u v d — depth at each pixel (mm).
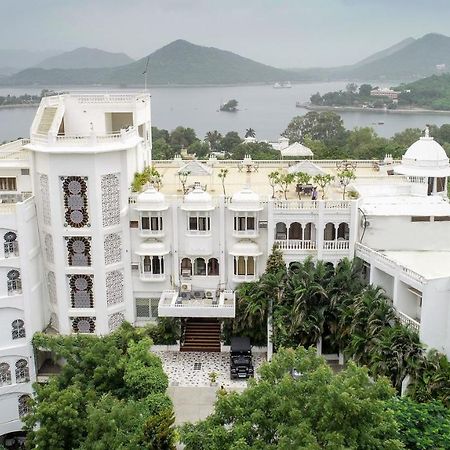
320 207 46344
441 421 28375
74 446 31844
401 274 40219
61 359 46875
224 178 55969
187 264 49281
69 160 44344
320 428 22219
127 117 55688
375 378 35875
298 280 43906
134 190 48219
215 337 48500
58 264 46469
